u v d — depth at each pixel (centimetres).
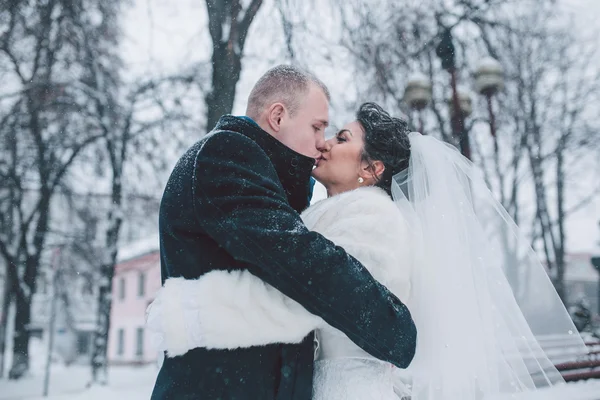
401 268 158
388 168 188
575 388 245
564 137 1631
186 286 137
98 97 1368
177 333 133
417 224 177
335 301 131
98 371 1458
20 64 1318
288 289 132
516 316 179
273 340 136
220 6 645
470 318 168
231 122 155
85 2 1216
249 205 136
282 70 165
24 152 1415
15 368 1692
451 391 164
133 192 1480
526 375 173
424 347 168
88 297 1914
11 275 1658
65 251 1681
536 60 1449
